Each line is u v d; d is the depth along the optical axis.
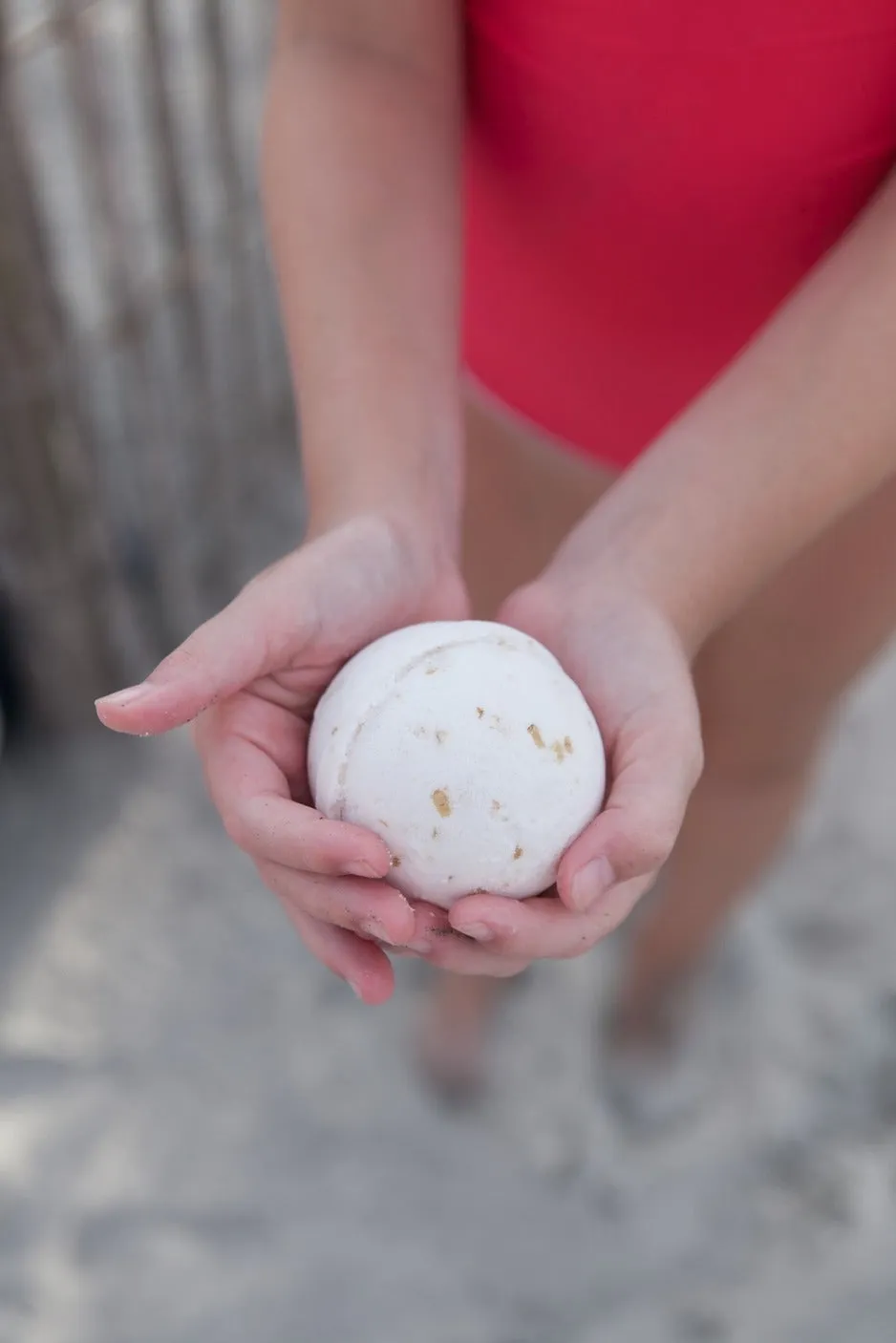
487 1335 0.58
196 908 0.70
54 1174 0.60
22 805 0.73
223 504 0.81
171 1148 0.62
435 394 0.43
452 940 0.38
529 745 0.38
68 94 0.63
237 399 0.83
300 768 0.41
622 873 0.36
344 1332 0.58
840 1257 0.60
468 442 0.53
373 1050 0.66
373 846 0.35
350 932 0.38
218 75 0.68
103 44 0.78
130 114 0.78
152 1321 0.57
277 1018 0.67
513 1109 0.65
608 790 0.40
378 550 0.40
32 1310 0.57
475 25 0.43
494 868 0.38
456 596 0.43
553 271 0.47
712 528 0.40
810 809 0.76
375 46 0.44
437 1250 0.60
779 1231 0.61
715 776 0.54
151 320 0.71
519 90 0.43
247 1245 0.59
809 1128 0.64
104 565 0.68
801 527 0.40
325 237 0.43
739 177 0.42
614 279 0.46
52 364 0.59
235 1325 0.57
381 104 0.44
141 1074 0.64
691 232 0.44
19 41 0.56
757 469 0.39
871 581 0.47
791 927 0.71
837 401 0.39
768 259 0.44
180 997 0.67
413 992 0.68
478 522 0.55
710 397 0.41
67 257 0.73
